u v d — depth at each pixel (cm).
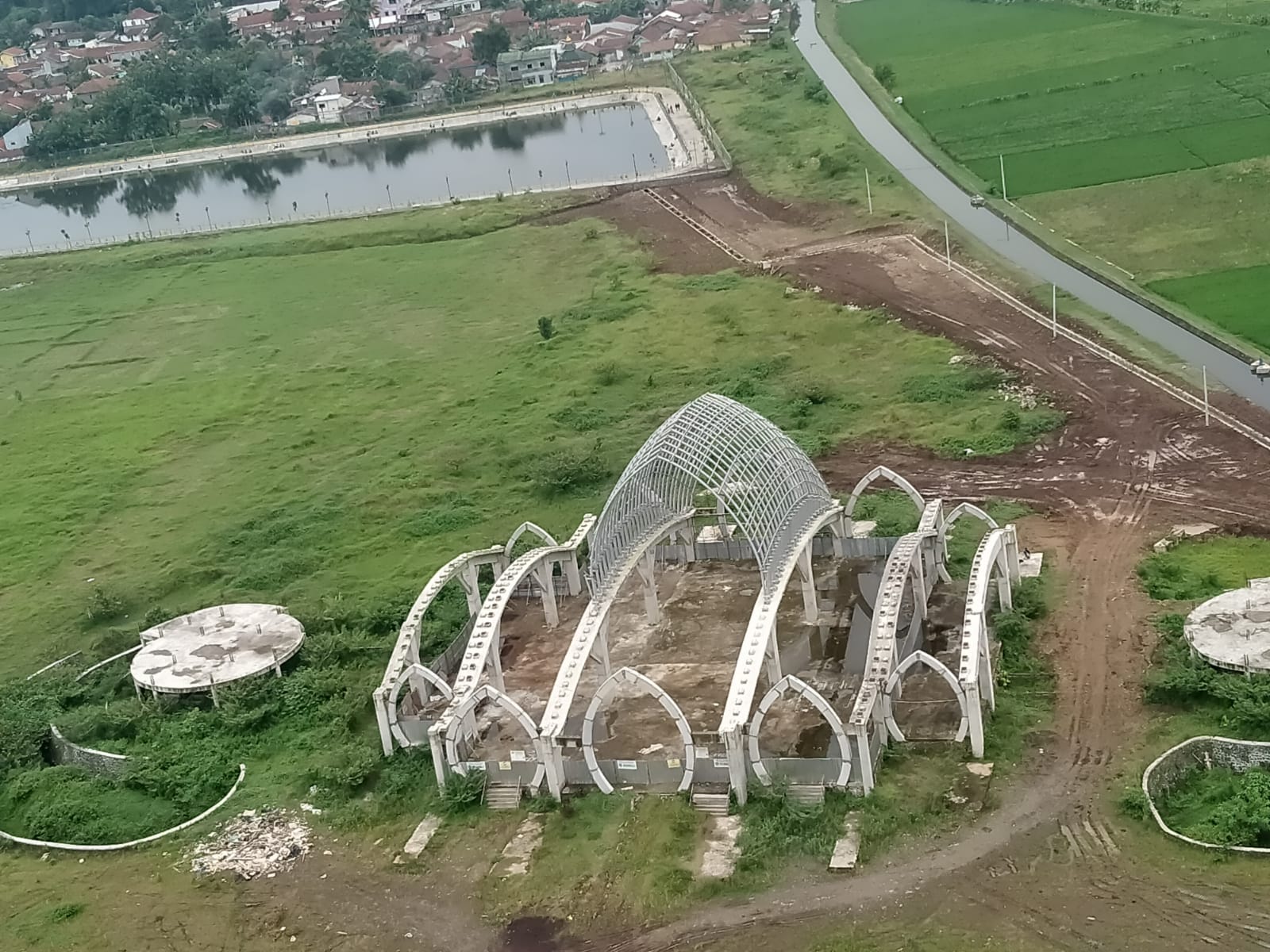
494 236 14562
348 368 11050
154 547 8294
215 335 12506
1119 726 5103
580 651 5384
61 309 14112
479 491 8388
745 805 4881
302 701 6056
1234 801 4525
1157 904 4184
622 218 14338
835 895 4419
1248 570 6156
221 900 4881
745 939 4303
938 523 6234
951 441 8025
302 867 4997
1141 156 13175
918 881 4428
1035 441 7888
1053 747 5016
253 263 14875
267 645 6500
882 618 5209
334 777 5403
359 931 4625
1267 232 10681
